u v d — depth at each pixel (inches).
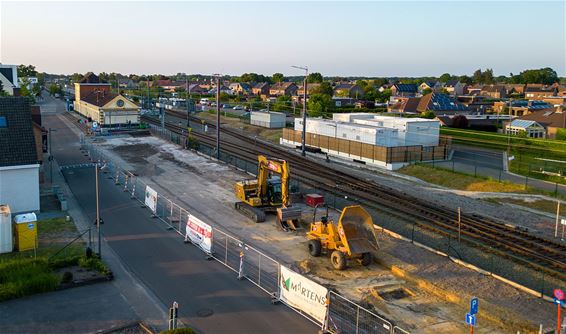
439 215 1521.9
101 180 1847.9
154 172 2036.2
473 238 1316.4
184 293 918.4
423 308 894.4
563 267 1122.7
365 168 2378.2
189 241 1198.9
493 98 6924.2
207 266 1051.3
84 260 1027.3
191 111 4948.3
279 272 906.7
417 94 7288.4
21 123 1418.6
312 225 1163.3
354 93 6924.2
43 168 1955.0
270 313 844.6
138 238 1219.2
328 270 1058.1
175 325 757.3
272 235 1283.2
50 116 4168.3
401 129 2714.1
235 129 3796.8
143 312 842.2
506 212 1619.1
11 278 924.0
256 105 5600.4
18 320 804.6
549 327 817.5
